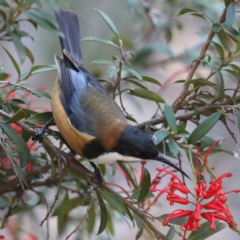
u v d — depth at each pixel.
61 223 9.72
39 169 8.40
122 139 7.96
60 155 7.69
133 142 7.88
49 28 8.56
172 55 11.84
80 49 9.75
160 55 14.58
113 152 8.12
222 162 14.49
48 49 14.50
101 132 8.08
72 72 8.89
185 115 8.09
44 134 8.04
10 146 7.47
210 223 6.89
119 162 8.46
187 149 7.78
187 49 12.18
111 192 7.60
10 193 10.16
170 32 12.28
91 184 7.62
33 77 14.85
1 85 8.50
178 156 7.89
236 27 8.58
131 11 12.08
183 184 6.99
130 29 14.60
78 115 8.25
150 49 11.70
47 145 7.82
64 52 9.20
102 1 14.42
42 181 9.20
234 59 8.01
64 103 8.37
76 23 9.88
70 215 10.03
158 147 8.28
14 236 10.48
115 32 8.20
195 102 8.25
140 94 8.40
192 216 6.73
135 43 12.57
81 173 7.66
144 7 11.83
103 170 9.33
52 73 14.95
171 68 15.18
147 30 12.59
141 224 7.37
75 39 9.77
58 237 9.91
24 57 8.59
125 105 15.10
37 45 14.50
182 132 7.73
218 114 7.35
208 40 7.82
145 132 8.10
